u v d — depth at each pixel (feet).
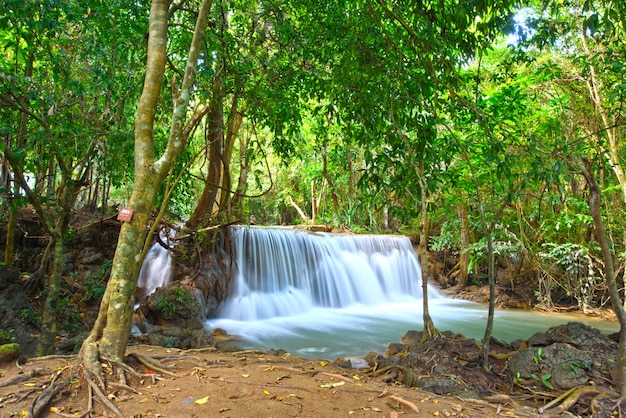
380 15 19.07
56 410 10.03
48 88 22.66
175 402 10.59
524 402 14.25
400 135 17.85
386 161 18.15
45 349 17.63
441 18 18.63
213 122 33.76
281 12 25.36
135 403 10.48
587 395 13.67
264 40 26.43
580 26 31.30
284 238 44.65
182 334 27.35
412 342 23.82
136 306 33.14
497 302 49.29
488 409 12.48
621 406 12.81
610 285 14.33
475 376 16.03
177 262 35.99
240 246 39.96
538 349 16.42
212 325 33.60
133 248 12.99
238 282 38.63
